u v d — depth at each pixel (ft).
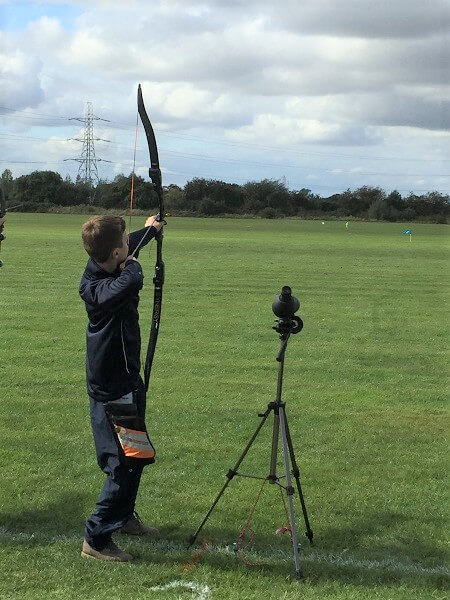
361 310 57.21
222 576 14.96
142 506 18.85
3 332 44.32
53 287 65.62
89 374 15.57
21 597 13.85
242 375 34.81
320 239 167.22
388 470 21.95
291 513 15.40
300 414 28.04
